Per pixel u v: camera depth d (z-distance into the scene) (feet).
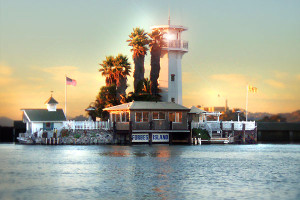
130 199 133.69
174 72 402.52
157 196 137.49
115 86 392.06
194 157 243.60
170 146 327.67
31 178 167.53
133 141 331.16
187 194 140.26
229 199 134.21
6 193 140.77
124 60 391.65
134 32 396.78
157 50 381.81
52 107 364.38
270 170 191.93
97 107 392.27
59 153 266.77
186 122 336.70
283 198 135.54
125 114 331.16
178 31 404.16
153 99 366.63
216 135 363.15
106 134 347.36
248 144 366.63
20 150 293.23
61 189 146.92
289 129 480.23
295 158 243.81
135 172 183.52
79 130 350.84
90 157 241.35
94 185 153.58
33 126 361.30
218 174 179.22
